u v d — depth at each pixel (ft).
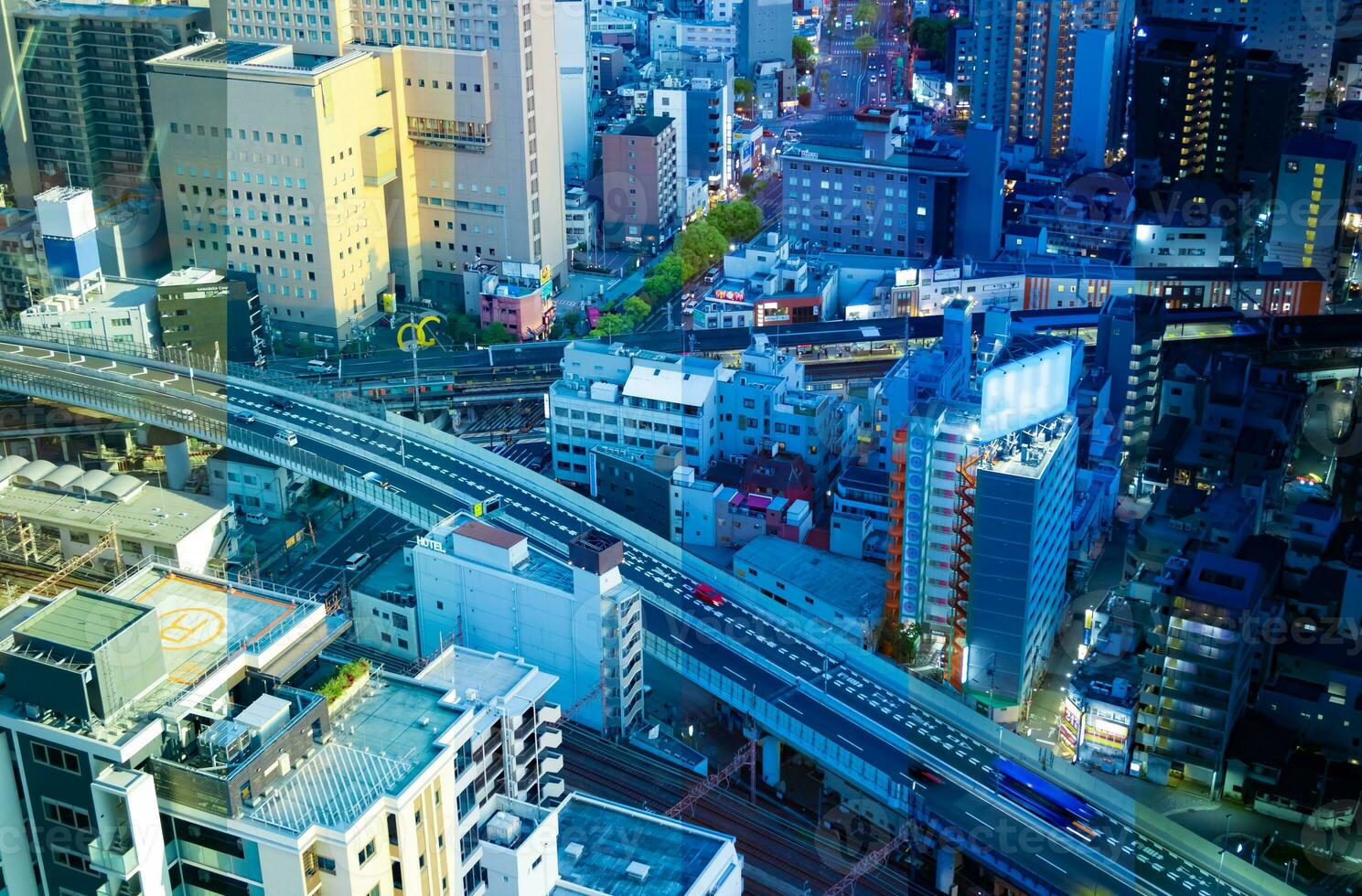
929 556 477.36
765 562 586.04
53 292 563.89
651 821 405.80
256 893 261.44
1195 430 397.80
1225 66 431.84
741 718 526.98
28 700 254.68
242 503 606.14
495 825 353.92
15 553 326.24
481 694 377.30
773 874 460.55
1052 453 441.68
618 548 505.66
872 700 498.28
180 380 540.52
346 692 284.41
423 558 535.19
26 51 624.59
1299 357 381.40
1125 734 418.51
